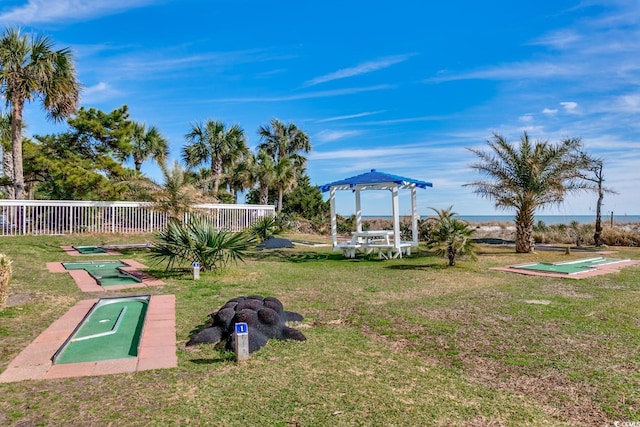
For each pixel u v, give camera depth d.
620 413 2.93
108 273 9.50
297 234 24.19
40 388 3.31
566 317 5.57
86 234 17.17
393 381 3.47
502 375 3.62
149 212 18.55
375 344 4.47
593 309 6.03
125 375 3.58
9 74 15.87
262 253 14.56
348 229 26.64
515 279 8.84
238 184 30.12
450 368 3.79
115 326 5.13
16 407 2.97
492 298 6.86
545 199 14.58
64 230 17.19
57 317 5.53
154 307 6.14
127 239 17.03
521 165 14.67
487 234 24.55
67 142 22.97
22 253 12.27
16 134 16.62
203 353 4.15
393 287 7.89
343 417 2.84
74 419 2.81
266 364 3.85
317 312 5.93
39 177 22.53
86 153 23.47
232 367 3.77
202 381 3.45
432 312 5.90
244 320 4.53
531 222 14.89
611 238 18.52
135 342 4.54
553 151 14.48
